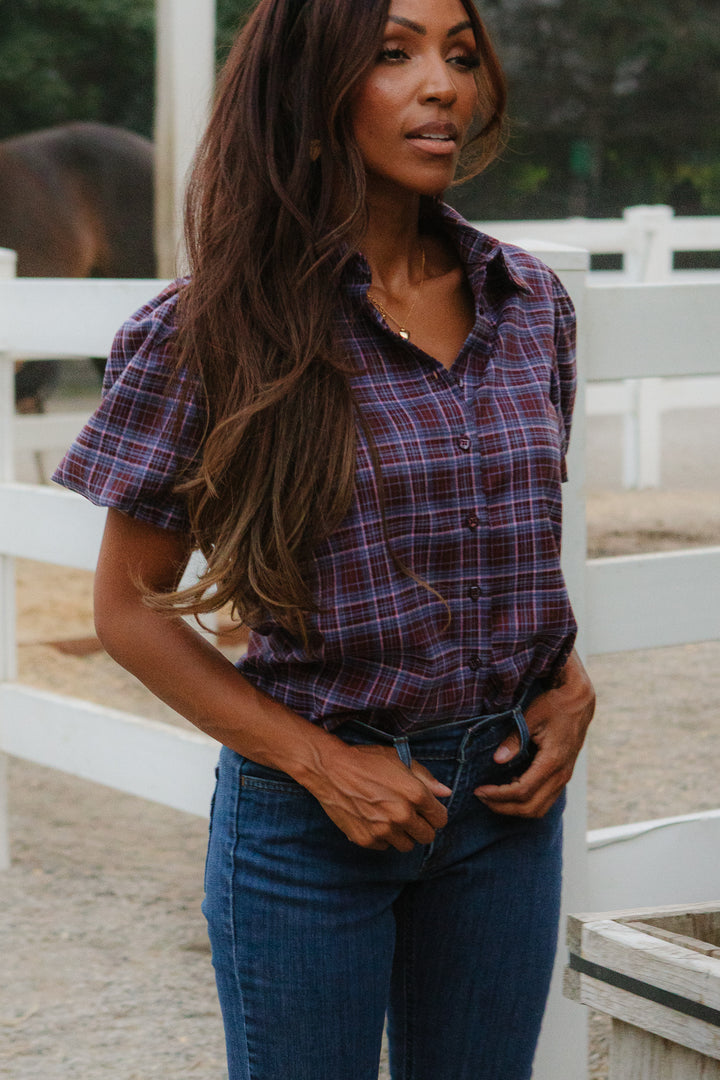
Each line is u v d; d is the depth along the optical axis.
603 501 12.96
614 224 14.37
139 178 13.55
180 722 7.91
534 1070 4.05
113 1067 4.47
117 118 30.25
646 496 13.25
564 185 36.78
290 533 2.41
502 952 2.76
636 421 13.71
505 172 35.97
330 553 2.46
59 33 28.95
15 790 7.42
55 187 13.15
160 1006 4.91
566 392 2.97
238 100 2.52
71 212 13.23
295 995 2.58
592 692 2.83
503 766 2.71
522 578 2.59
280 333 2.42
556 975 4.03
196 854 6.44
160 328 2.48
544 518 2.60
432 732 2.61
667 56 35.47
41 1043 4.62
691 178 37.22
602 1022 4.86
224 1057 4.55
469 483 2.53
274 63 2.49
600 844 4.23
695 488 13.78
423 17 2.48
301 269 2.44
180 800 5.25
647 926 2.45
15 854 6.41
